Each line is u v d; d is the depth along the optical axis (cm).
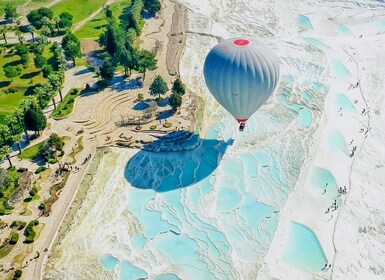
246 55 9138
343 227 8744
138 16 14662
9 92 11419
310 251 8300
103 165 9638
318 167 10056
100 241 8181
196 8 16062
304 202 9212
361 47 14638
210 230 8500
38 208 8600
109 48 12650
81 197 8906
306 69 13200
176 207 8912
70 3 15862
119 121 10762
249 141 10512
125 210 8794
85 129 10519
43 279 7475
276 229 8606
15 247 7881
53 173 9338
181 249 8156
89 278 7569
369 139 10925
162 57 13200
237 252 8131
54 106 11100
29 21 13988
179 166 9775
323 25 15838
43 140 10125
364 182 9781
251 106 9688
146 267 7819
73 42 12825
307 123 11175
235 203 9062
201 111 11231
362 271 8012
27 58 12306
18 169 9338
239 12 16150
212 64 9356
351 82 12912
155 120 10831
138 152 9994
